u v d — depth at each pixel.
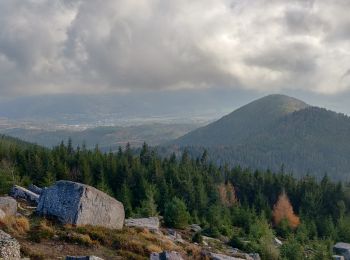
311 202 106.69
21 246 24.72
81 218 32.00
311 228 84.75
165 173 103.00
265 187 119.56
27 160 96.00
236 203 97.06
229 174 128.75
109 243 30.25
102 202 34.00
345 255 73.25
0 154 100.50
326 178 123.00
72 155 113.50
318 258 59.88
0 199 31.88
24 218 29.75
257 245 52.94
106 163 102.50
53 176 88.25
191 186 92.75
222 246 50.44
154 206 65.69
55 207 32.81
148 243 32.62
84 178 94.06
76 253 27.02
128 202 72.38
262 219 73.75
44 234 28.47
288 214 97.19
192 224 67.88
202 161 136.12
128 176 96.31
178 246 36.25
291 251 55.09
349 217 101.81
